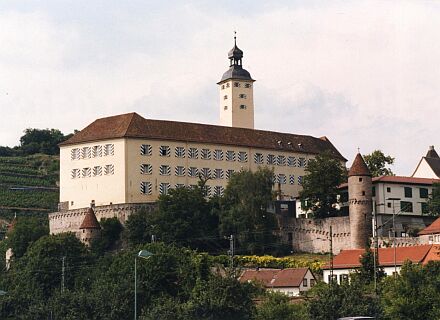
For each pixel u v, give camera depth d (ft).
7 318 631.15
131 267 613.52
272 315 500.74
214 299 526.57
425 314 453.58
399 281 474.90
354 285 501.97
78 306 581.12
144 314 539.70
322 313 482.69
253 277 625.82
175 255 623.77
